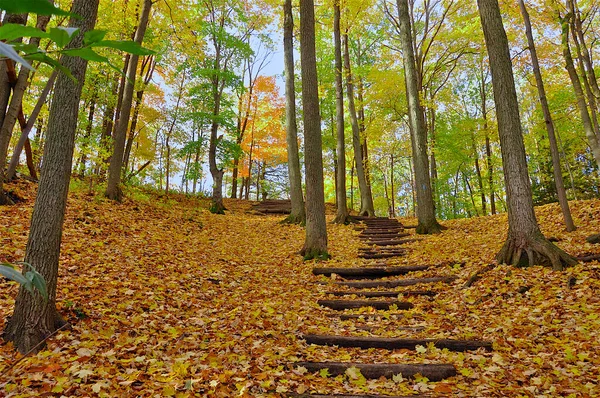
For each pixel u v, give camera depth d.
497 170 21.84
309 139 9.55
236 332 4.76
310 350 4.41
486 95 23.86
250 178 31.78
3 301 4.53
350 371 3.79
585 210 10.32
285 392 3.34
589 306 4.87
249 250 10.13
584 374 3.52
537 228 6.79
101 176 12.86
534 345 4.26
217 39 17.78
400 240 11.50
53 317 3.98
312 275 8.02
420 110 13.40
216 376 3.47
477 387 3.46
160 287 5.90
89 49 0.68
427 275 7.48
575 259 6.40
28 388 3.01
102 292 5.22
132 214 10.38
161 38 14.59
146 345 4.11
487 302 5.73
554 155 9.44
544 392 3.31
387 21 19.11
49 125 4.06
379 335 4.93
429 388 3.50
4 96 8.16
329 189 32.06
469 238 10.45
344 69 16.75
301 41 9.72
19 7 0.54
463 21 16.86
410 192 38.78
